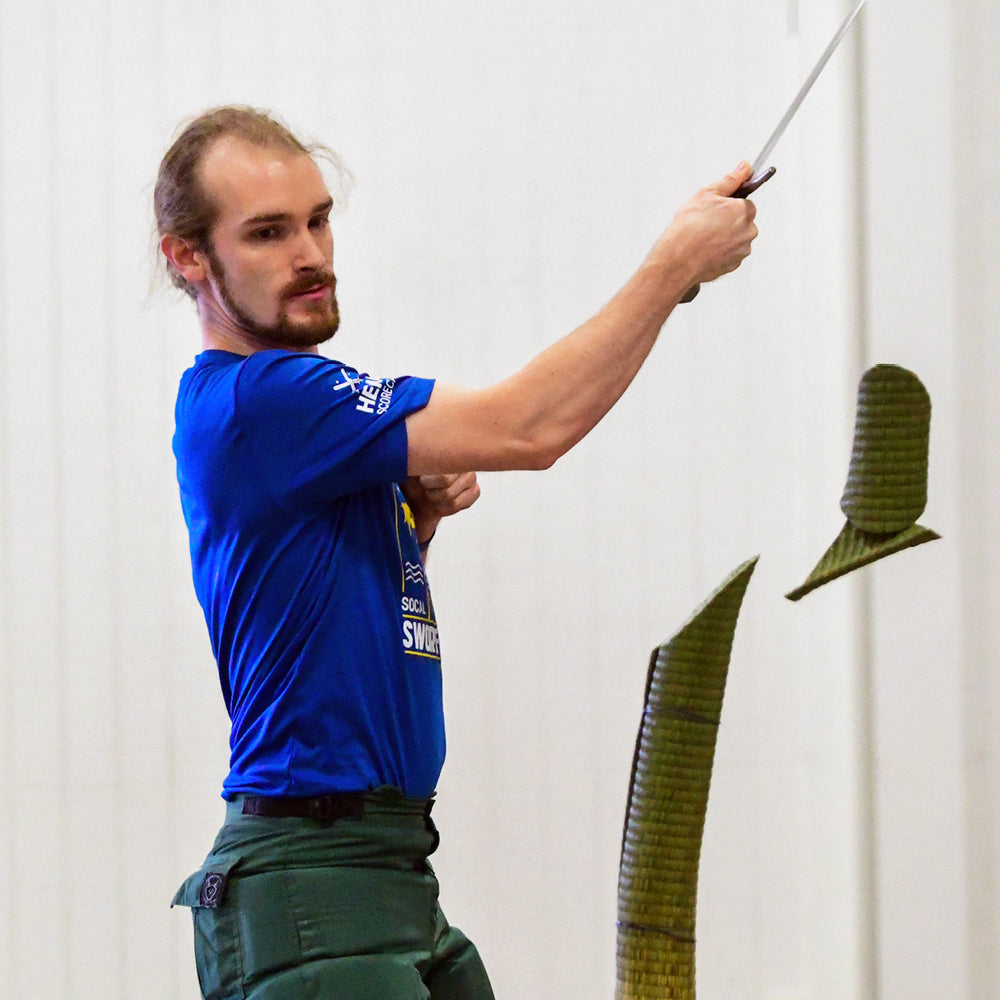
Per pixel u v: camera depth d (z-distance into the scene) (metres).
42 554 6.66
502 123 7.02
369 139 6.92
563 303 7.08
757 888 7.29
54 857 6.64
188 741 6.75
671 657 3.08
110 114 6.70
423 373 6.97
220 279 4.36
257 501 4.06
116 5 6.70
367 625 4.09
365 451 3.98
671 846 3.05
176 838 6.74
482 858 7.00
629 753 7.12
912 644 7.21
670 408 7.20
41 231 6.66
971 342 7.08
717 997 7.23
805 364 7.30
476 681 7.00
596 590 7.11
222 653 4.27
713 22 7.18
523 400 3.92
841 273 7.25
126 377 6.72
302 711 4.02
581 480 7.11
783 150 7.26
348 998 3.85
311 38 6.86
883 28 7.14
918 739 7.21
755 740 7.29
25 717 6.63
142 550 6.73
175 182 4.40
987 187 7.05
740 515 7.25
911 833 7.21
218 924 3.99
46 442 6.66
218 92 6.79
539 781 7.05
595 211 7.10
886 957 7.21
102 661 6.70
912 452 3.05
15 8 6.62
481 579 7.02
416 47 6.95
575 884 7.06
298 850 3.95
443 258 6.99
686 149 7.16
